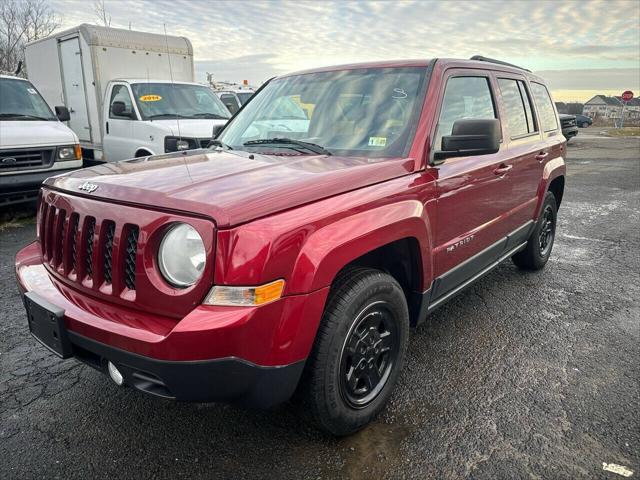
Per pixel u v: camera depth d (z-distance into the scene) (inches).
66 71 406.3
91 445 100.3
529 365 131.0
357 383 101.7
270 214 82.4
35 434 103.4
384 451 98.7
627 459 95.7
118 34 380.5
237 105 541.0
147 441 101.7
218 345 76.5
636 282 192.7
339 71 141.7
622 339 145.7
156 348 77.2
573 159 617.3
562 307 168.7
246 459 96.7
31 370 128.1
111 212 87.6
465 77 137.9
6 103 300.5
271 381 82.8
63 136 287.6
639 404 113.3
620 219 300.5
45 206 106.5
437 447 99.7
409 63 132.0
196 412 111.1
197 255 79.7
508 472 92.7
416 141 115.0
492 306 169.2
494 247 151.5
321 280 85.1
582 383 122.3
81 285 93.3
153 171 103.0
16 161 269.6
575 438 101.8
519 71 177.3
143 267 82.7
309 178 94.1
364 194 97.1
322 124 129.7
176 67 419.5
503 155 149.6
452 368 129.6
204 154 123.9
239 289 77.7
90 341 85.2
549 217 203.2
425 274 114.0
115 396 116.9
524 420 107.8
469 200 130.1
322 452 98.5
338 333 91.3
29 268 107.9
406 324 110.1
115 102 343.0
